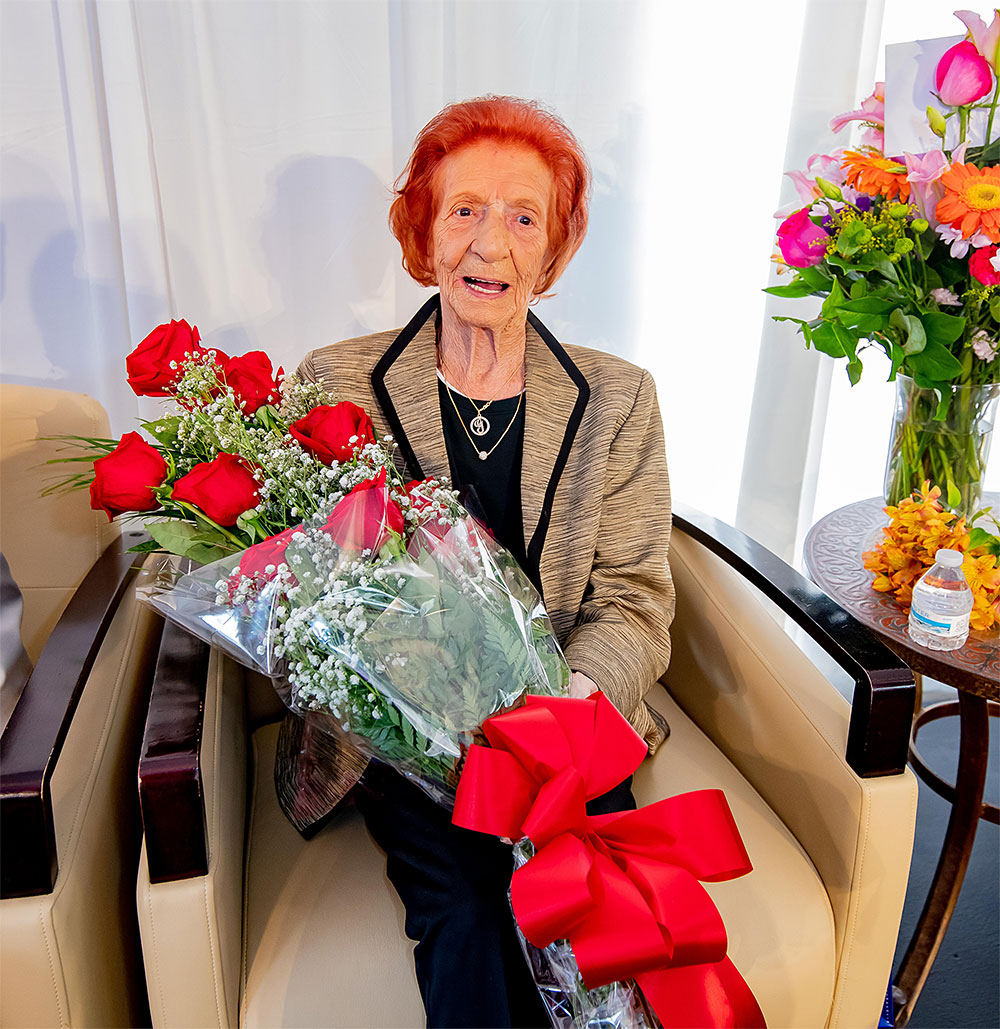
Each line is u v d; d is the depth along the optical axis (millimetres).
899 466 1330
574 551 1166
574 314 1593
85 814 872
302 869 1019
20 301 1376
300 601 841
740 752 1163
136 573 1161
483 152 1066
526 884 766
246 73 1335
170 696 897
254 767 1206
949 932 1448
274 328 1479
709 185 1570
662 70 1481
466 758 868
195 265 1409
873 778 956
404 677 829
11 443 1151
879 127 1211
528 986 912
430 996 842
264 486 907
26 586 1187
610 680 1061
